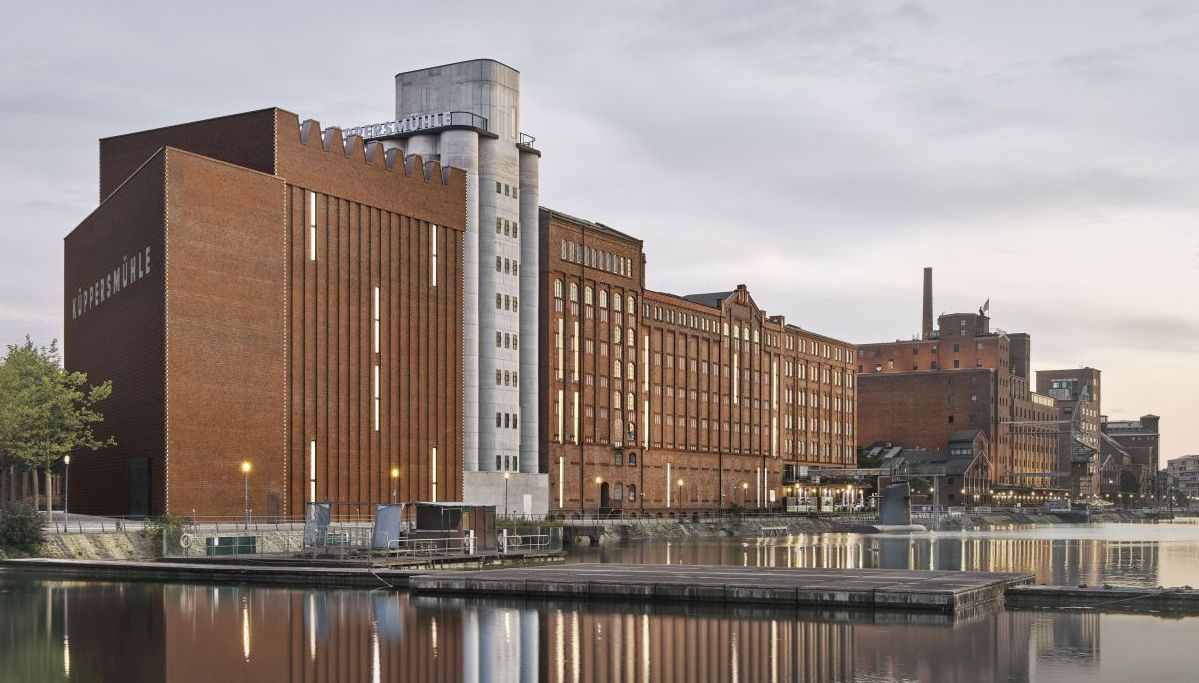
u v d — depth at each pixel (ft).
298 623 162.71
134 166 401.29
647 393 580.71
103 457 369.30
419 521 285.02
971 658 132.87
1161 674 124.36
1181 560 342.23
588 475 525.75
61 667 129.70
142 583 226.17
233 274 344.90
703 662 130.11
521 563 285.02
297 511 362.74
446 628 156.25
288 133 368.27
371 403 396.78
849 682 119.44
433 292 428.15
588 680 120.98
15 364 327.67
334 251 384.27
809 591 176.04
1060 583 244.01
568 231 517.96
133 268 351.46
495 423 463.42
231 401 341.62
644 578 197.77
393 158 414.00
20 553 260.42
